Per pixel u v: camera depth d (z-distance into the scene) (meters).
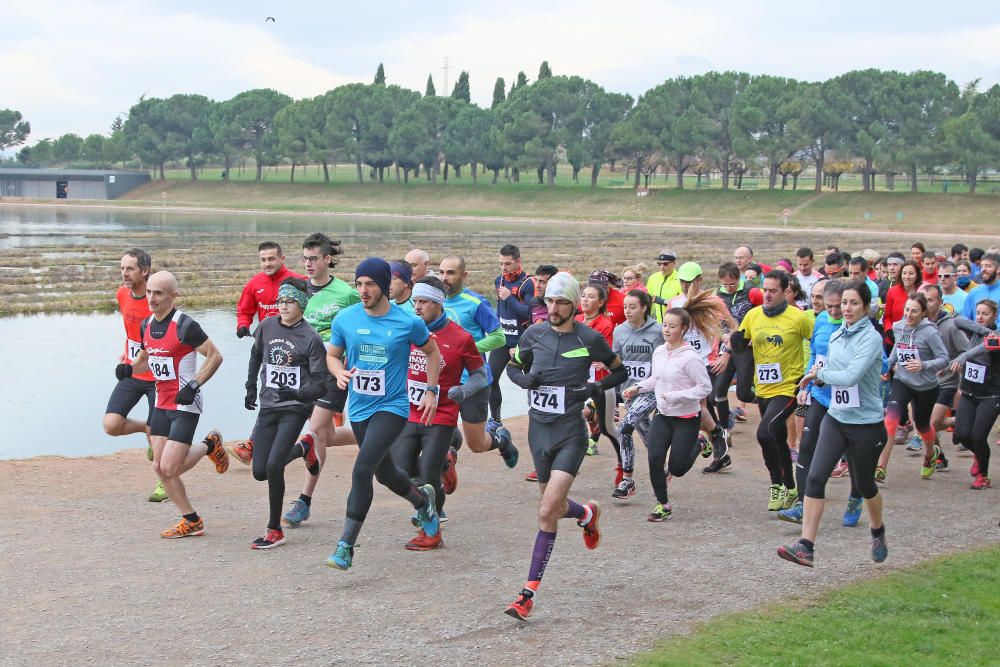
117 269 36.84
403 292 8.02
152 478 9.52
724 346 9.58
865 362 6.77
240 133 132.25
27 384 16.09
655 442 8.34
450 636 5.69
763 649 5.54
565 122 108.50
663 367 8.34
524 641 5.64
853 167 102.88
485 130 115.56
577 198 103.56
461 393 7.29
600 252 48.91
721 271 11.99
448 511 8.62
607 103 106.00
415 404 7.71
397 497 9.17
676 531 8.10
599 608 6.21
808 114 89.00
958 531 8.17
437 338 7.63
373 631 5.74
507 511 8.66
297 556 7.16
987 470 9.75
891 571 7.06
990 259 11.56
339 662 5.30
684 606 6.27
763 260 45.16
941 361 9.44
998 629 5.93
